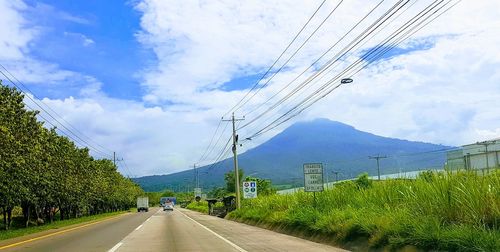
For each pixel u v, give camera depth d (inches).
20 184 1273.4
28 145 1221.1
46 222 2042.3
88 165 2465.6
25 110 1192.2
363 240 608.7
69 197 2085.4
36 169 1435.8
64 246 716.7
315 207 899.4
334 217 735.1
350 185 969.5
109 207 4242.1
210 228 1135.0
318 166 923.4
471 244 422.0
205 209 3085.6
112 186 3612.2
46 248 692.1
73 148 2190.0
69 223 1697.8
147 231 1043.3
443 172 618.2
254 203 1568.7
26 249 683.4
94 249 651.5
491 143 1448.1
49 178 1649.9
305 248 639.8
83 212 3041.3
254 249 629.6
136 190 5816.9
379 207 695.7
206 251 609.3
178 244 711.7
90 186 2497.5
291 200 1149.1
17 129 1154.7
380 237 558.3
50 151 1659.7
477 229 440.5
